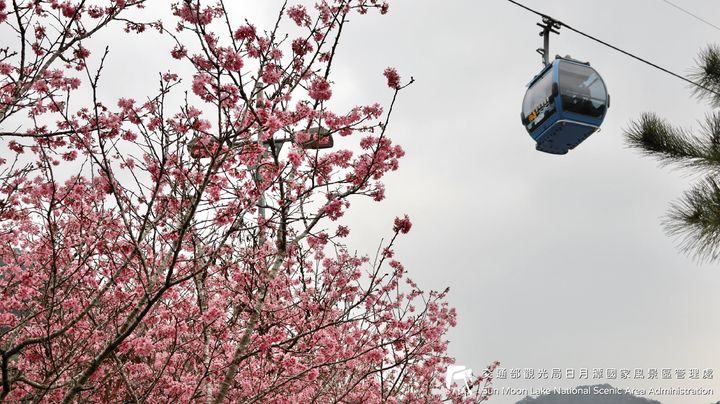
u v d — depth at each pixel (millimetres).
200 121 4938
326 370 6820
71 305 5402
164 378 5977
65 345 5820
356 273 7570
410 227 6016
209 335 5754
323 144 5711
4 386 4559
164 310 5801
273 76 5008
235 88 4984
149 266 5719
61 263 5918
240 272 5938
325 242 6055
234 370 5305
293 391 6324
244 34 4941
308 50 5516
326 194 5590
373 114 5648
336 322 5969
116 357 5145
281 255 5836
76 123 6184
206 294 6113
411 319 7742
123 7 5691
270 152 6027
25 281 5293
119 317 6160
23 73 5461
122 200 5434
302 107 5352
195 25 5133
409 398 8578
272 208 5352
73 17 5375
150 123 5570
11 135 5105
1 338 5312
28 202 6648
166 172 5238
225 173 5305
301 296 6867
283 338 5637
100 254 5672
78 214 5949
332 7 5645
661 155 8211
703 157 7918
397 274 7980
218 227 5480
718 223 7191
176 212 5633
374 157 5332
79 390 4559
